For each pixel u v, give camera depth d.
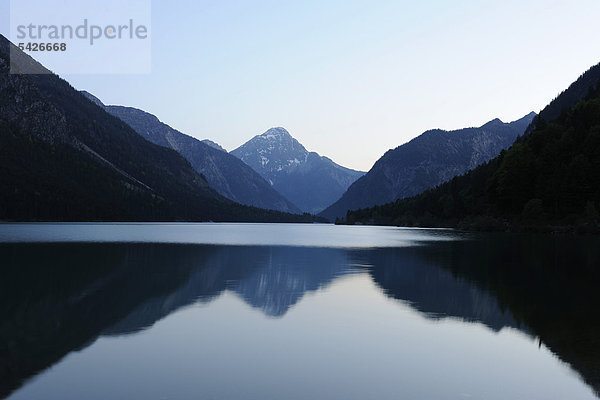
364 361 16.20
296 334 19.56
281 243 84.25
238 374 14.73
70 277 34.84
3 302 25.22
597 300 27.36
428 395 13.34
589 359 16.48
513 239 94.00
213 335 19.20
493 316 23.11
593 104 141.25
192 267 42.22
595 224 107.50
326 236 120.81
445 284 33.22
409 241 91.44
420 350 17.52
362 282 34.19
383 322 21.75
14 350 16.91
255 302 26.14
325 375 14.77
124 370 14.92
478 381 14.45
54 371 14.77
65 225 179.50
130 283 32.31
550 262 48.59
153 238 93.62
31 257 49.16
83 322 21.12
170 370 14.98
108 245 68.94
